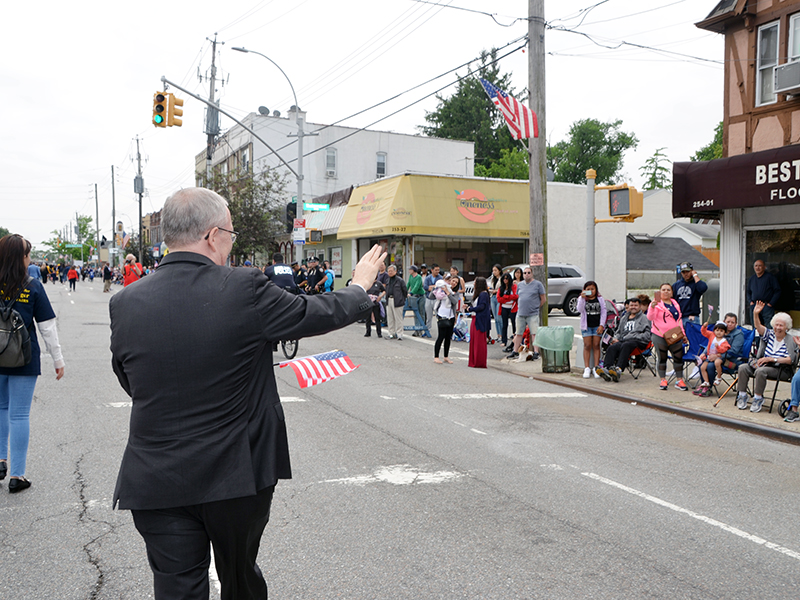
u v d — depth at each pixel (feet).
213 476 6.72
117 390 29.91
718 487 18.28
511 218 79.05
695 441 23.71
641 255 103.81
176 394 6.73
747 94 40.88
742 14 40.34
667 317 33.32
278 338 7.06
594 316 36.58
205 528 6.92
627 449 22.17
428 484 17.80
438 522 15.06
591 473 19.20
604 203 90.27
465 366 41.06
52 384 31.19
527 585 12.03
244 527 6.99
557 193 87.10
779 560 13.43
